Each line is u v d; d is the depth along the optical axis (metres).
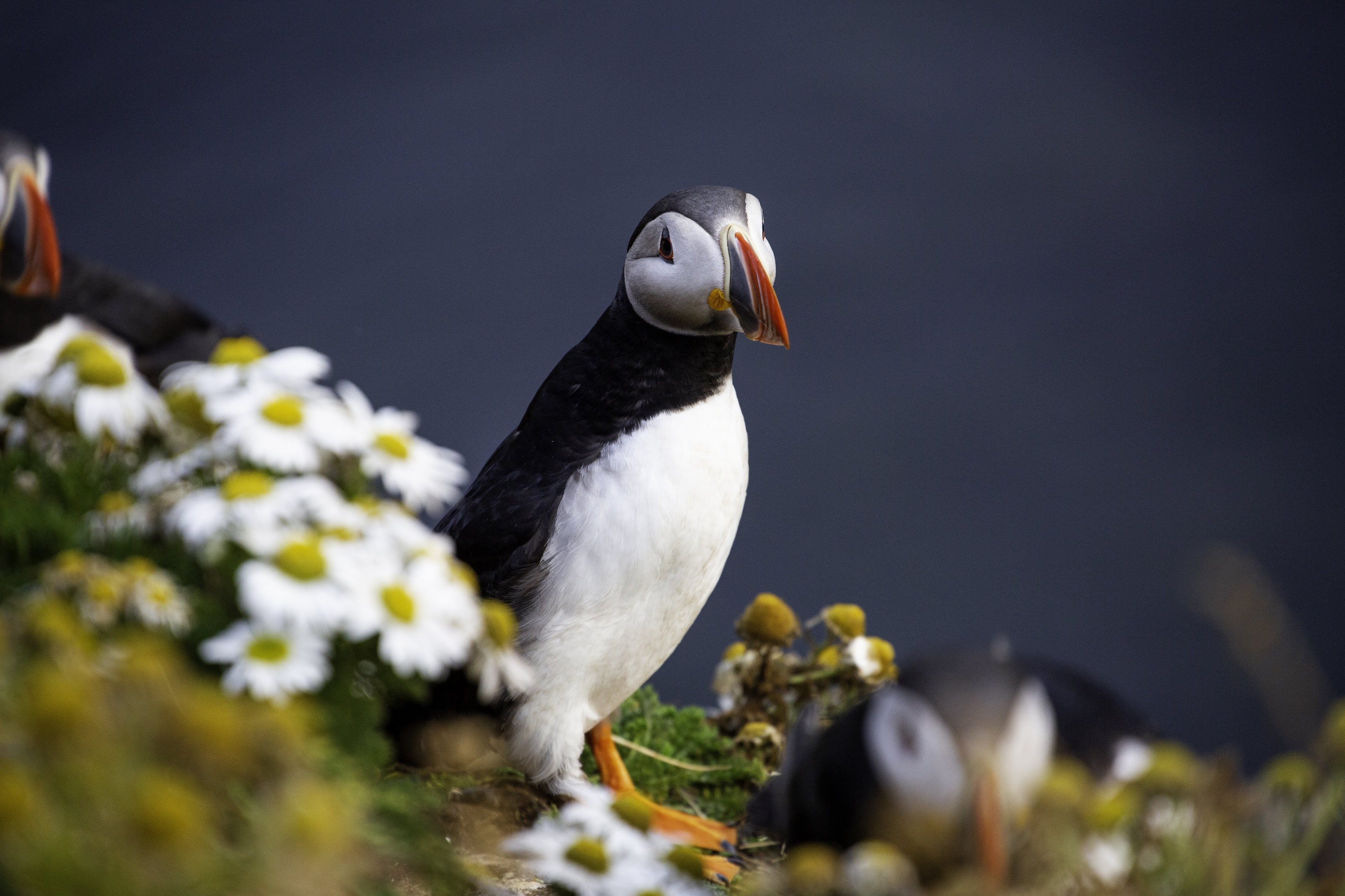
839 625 5.89
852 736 3.28
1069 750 3.40
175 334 7.10
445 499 3.24
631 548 4.66
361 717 3.07
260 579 2.73
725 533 4.93
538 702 4.68
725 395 4.93
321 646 2.77
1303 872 3.01
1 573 2.91
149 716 2.35
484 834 4.50
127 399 2.98
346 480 3.21
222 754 2.35
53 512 2.94
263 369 3.10
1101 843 3.01
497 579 4.67
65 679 2.25
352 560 2.84
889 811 3.08
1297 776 2.93
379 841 2.93
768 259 4.80
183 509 2.85
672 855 3.42
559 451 4.80
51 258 4.55
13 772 2.18
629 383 4.80
